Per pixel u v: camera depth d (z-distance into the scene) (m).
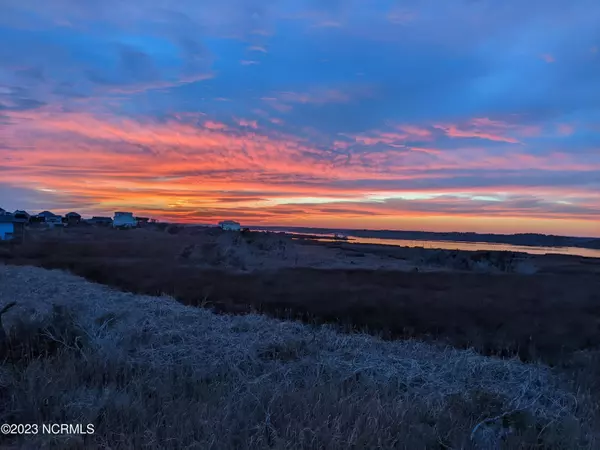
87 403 5.14
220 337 7.85
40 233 55.62
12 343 6.42
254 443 4.51
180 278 18.55
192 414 4.95
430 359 7.73
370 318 12.12
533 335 10.80
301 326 9.34
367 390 5.97
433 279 20.30
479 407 5.60
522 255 36.62
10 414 4.82
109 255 27.78
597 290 18.64
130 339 7.30
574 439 4.94
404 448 4.54
